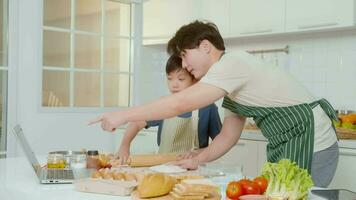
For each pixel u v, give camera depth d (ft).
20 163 5.75
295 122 4.90
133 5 12.92
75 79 11.73
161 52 13.55
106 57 12.42
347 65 9.43
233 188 3.50
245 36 10.45
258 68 4.87
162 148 7.02
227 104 5.49
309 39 10.08
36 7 10.81
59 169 4.82
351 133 8.04
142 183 3.64
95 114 12.03
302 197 3.50
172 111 4.49
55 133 11.24
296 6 9.30
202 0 11.24
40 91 10.95
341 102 9.54
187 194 3.46
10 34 10.48
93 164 5.01
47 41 11.13
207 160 5.45
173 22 11.93
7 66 10.51
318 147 4.93
